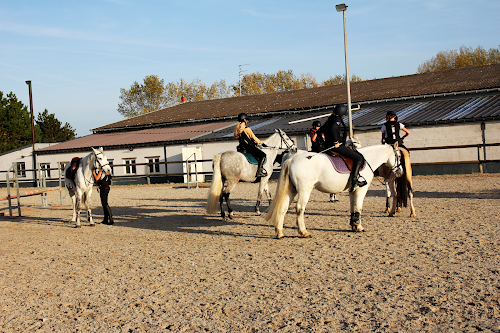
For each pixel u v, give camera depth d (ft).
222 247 24.86
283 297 15.70
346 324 13.01
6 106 161.99
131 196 64.23
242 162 34.14
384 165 31.50
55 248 27.40
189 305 15.47
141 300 16.34
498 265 17.89
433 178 62.08
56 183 113.91
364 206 38.22
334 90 120.88
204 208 44.75
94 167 35.42
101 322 14.37
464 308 13.69
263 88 244.83
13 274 21.29
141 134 118.73
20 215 45.78
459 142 68.59
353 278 17.40
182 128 117.29
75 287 18.52
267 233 28.50
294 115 106.01
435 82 99.09
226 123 109.91
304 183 25.25
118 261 22.85
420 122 70.85
